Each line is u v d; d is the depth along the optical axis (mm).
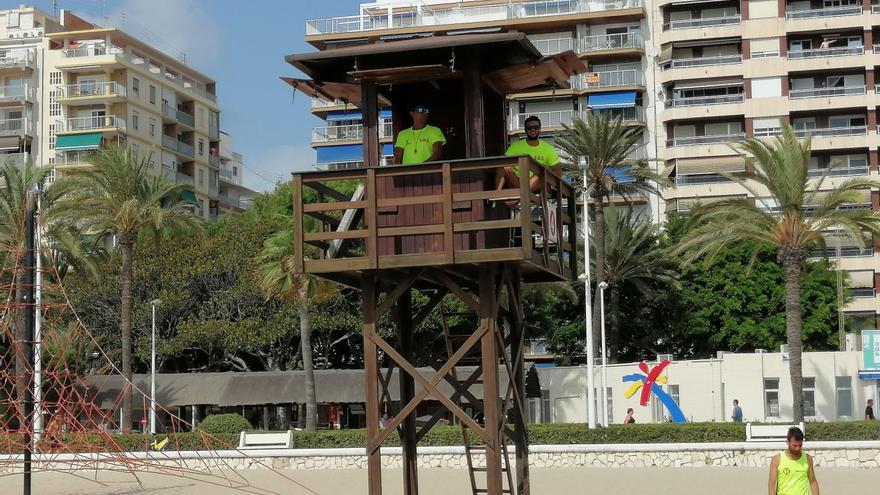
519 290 15117
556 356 74562
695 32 86688
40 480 35000
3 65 96875
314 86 15266
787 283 44469
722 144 85000
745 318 71188
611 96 87562
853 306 82000
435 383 13555
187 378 61094
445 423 49438
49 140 97000
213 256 67750
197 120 107125
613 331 67375
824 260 72625
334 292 49062
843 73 84625
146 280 66875
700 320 71500
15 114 97125
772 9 85500
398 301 15406
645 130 87875
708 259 46281
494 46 14336
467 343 13539
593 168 60875
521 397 15133
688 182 85250
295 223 13695
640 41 88500
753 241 71250
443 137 14812
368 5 96500
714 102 85812
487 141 16141
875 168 82750
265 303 65312
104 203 50406
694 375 56906
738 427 38312
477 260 13078
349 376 59031
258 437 39781
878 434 37594
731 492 28141
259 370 73250
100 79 96625
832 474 33188
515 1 94000
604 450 37375
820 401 55250
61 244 50281
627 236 66312
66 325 65125
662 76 87375
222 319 66125
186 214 52312
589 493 28516
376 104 14578
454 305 57500
